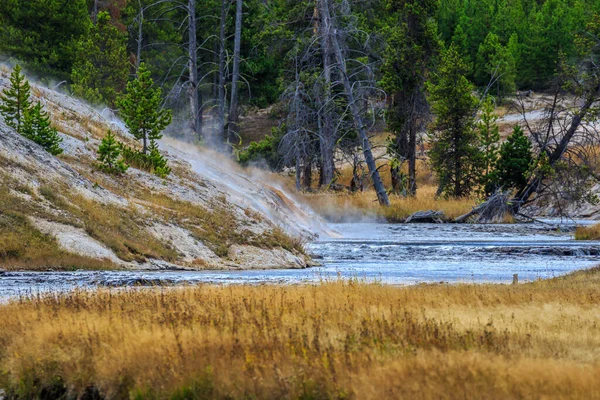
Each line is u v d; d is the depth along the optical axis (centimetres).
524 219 16388
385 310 3825
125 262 7262
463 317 3656
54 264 6762
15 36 17388
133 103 10375
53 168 8231
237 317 3516
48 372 2948
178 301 4094
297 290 4831
